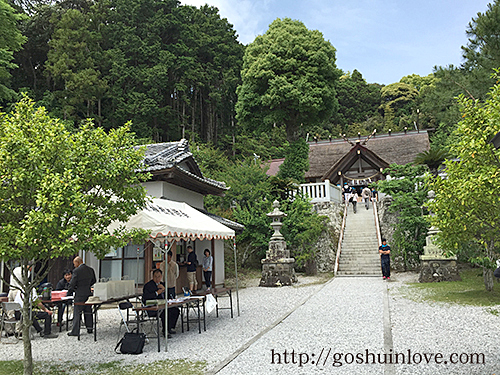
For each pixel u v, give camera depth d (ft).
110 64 130.93
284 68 86.17
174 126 140.67
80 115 124.36
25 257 17.16
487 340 21.31
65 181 17.42
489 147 20.48
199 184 51.52
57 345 24.97
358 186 99.45
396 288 44.93
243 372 17.54
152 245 42.73
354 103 217.77
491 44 61.00
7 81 103.60
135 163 20.80
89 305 27.32
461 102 22.63
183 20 159.53
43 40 131.23
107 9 142.41
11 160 17.11
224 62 162.20
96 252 19.61
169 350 22.59
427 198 57.16
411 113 203.41
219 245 58.03
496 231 22.30
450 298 35.14
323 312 32.37
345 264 63.93
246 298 44.34
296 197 72.43
